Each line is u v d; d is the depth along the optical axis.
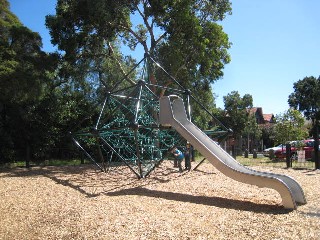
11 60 16.88
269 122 59.81
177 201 8.87
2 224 6.74
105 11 18.25
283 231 5.97
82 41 20.14
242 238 5.59
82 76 22.83
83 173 15.23
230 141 41.59
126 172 15.35
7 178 13.62
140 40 22.17
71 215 7.08
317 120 41.25
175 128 11.26
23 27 17.58
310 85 44.78
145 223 6.39
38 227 6.43
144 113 17.64
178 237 5.62
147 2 20.62
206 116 28.91
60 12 19.94
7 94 16.41
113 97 15.20
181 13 19.59
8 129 21.84
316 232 5.93
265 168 17.17
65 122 23.14
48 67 18.38
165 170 15.83
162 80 22.92
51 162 21.69
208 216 7.11
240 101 40.72
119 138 17.86
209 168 16.80
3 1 18.72
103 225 6.24
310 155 22.86
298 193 8.58
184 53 21.06
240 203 8.66
